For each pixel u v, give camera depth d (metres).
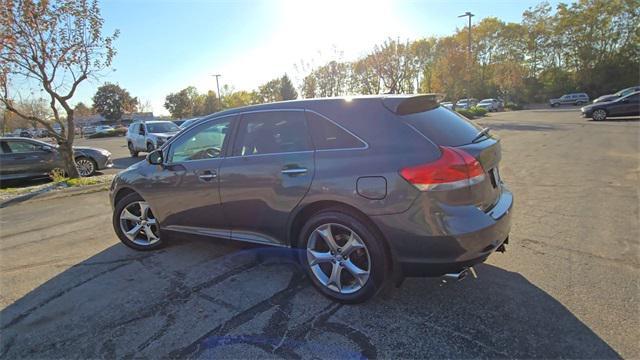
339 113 2.89
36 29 8.04
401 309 2.80
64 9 8.23
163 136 15.22
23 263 4.05
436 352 2.31
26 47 8.07
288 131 3.09
